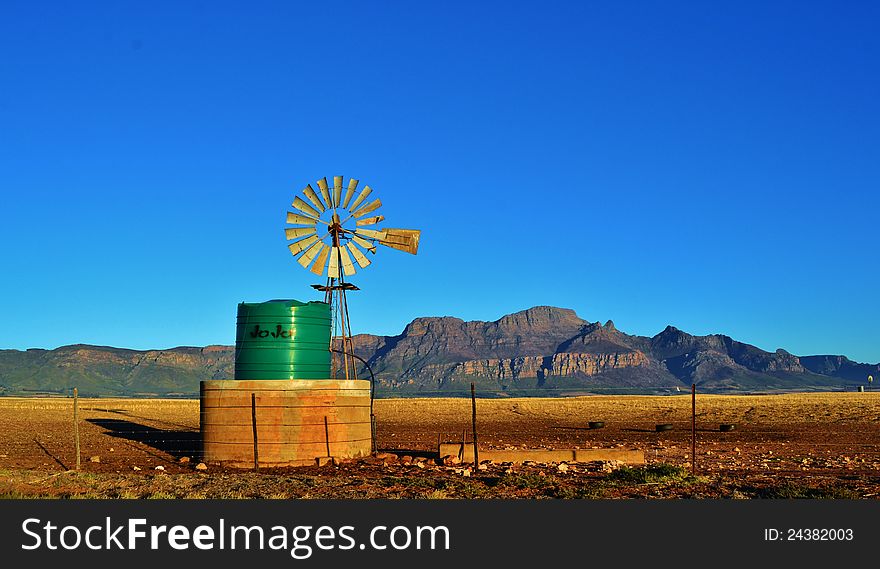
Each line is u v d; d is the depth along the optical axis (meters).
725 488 22.98
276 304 31.05
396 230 34.84
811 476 26.25
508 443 42.94
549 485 23.20
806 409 84.12
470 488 22.50
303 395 30.00
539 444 42.38
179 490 22.58
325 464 29.72
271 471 28.48
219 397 30.09
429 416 78.19
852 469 28.70
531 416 78.81
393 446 40.28
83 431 49.06
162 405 99.31
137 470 28.73
